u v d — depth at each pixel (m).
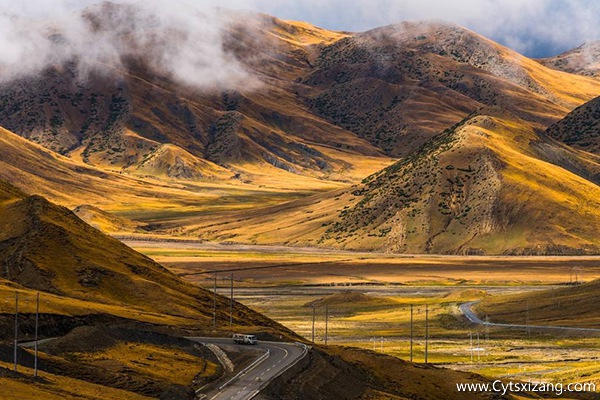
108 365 149.75
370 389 161.88
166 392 132.50
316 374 155.75
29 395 115.31
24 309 174.00
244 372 151.12
